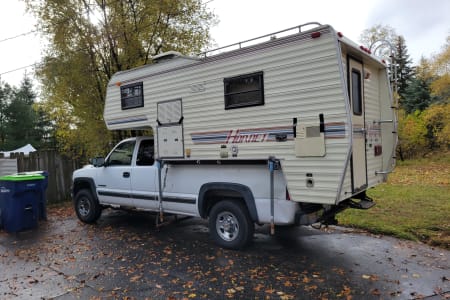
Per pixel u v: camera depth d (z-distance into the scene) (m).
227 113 4.98
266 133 4.59
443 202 7.67
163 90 5.80
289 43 4.35
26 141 29.20
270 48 4.52
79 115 9.69
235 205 5.03
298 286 3.82
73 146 10.46
